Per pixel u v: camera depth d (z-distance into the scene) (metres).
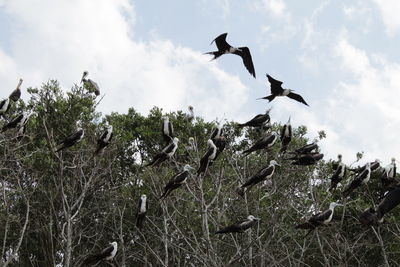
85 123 21.98
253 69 13.72
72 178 20.97
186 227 18.56
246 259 17.64
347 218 19.11
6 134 19.83
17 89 20.69
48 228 20.61
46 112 23.08
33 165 20.84
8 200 19.55
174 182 14.02
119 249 20.23
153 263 19.69
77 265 19.88
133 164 24.30
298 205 17.86
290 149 20.14
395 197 5.93
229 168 19.58
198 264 17.69
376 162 16.58
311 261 19.08
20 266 22.58
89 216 22.09
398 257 20.38
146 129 24.98
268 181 17.67
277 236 17.72
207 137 23.27
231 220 18.72
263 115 15.95
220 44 13.55
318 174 18.72
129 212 21.39
